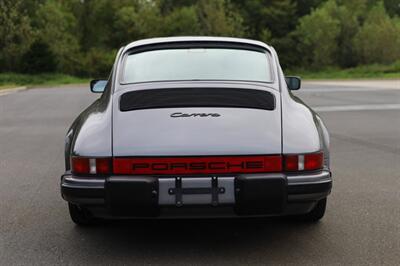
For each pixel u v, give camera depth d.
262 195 3.73
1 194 6.13
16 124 13.12
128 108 4.07
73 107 17.91
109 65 61.94
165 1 77.62
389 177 6.83
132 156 3.79
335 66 72.38
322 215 4.89
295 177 3.81
